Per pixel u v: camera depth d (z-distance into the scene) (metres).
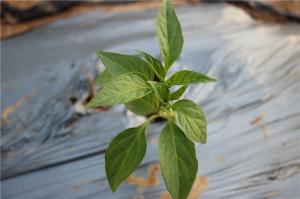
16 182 0.49
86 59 0.58
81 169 0.49
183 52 0.59
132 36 0.62
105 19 0.66
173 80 0.41
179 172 0.39
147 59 0.42
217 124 0.51
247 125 0.51
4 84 0.58
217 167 0.48
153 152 0.49
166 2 0.41
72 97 0.55
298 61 0.56
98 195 0.47
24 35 0.65
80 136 0.52
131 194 0.47
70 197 0.47
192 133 0.39
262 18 0.68
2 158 0.51
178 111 0.40
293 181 0.46
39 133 0.53
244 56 0.57
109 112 0.53
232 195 0.46
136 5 0.69
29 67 0.60
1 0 0.67
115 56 0.42
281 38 0.59
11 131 0.53
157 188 0.47
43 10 0.68
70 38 0.63
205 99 0.53
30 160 0.51
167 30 0.41
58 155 0.51
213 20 0.65
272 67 0.56
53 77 0.58
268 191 0.46
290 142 0.49
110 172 0.40
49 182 0.49
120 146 0.41
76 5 0.69
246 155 0.48
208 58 0.58
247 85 0.54
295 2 0.68
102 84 0.47
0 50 0.63
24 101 0.56
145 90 0.39
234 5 0.69
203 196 0.46
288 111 0.51
